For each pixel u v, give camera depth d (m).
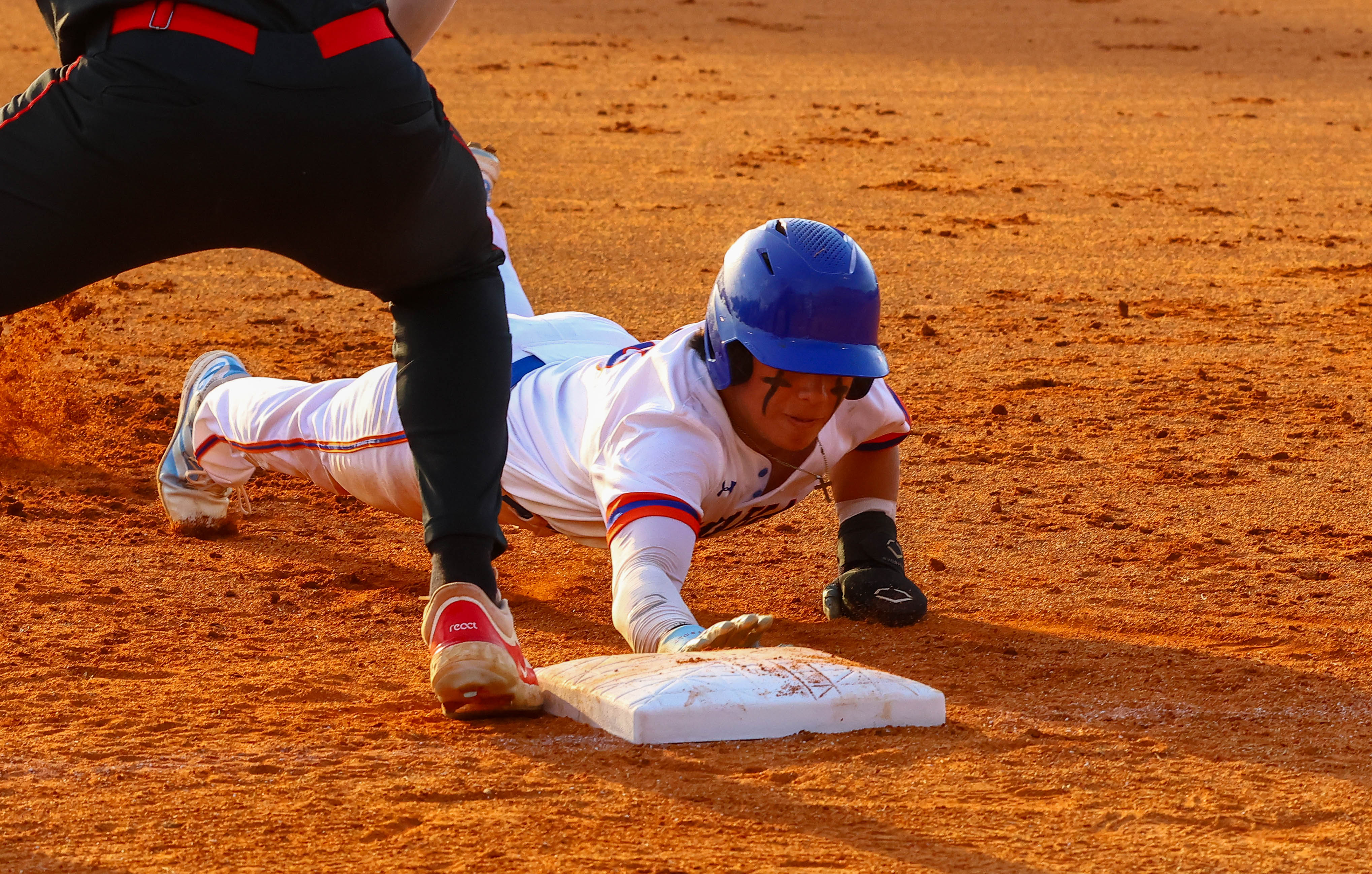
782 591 16.70
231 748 11.45
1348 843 9.67
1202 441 23.69
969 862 9.34
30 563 17.22
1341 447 23.27
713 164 56.47
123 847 9.55
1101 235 44.41
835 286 13.49
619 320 33.00
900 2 120.81
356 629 15.12
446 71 81.56
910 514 19.78
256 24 10.33
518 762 11.11
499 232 21.50
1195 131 65.75
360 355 29.44
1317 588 16.53
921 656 14.15
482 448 11.98
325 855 9.43
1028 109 72.06
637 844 9.59
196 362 18.52
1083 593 16.38
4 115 10.49
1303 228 45.69
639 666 12.29
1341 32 102.44
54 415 24.53
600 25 104.62
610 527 13.82
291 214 10.80
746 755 11.25
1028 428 24.53
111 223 10.50
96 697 12.73
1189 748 11.50
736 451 14.12
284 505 20.23
